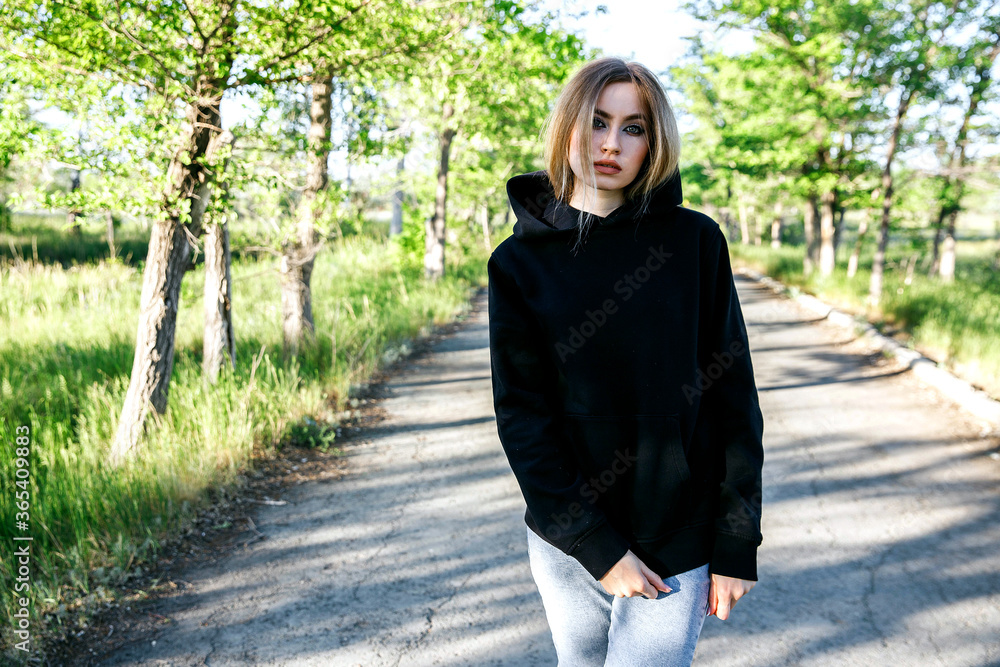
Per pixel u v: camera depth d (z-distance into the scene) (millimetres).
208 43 3928
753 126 13742
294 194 6340
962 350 7598
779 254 23453
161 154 4070
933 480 4461
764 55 13328
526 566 3420
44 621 2783
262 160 4547
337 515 3986
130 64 3947
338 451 5035
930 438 5277
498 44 6422
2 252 14938
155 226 4199
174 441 4141
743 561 1170
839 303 12117
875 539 3658
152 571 3279
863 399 6410
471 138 11453
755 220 34531
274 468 4637
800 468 4699
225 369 5379
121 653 2678
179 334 7391
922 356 7641
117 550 3209
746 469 1185
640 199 1197
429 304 11352
